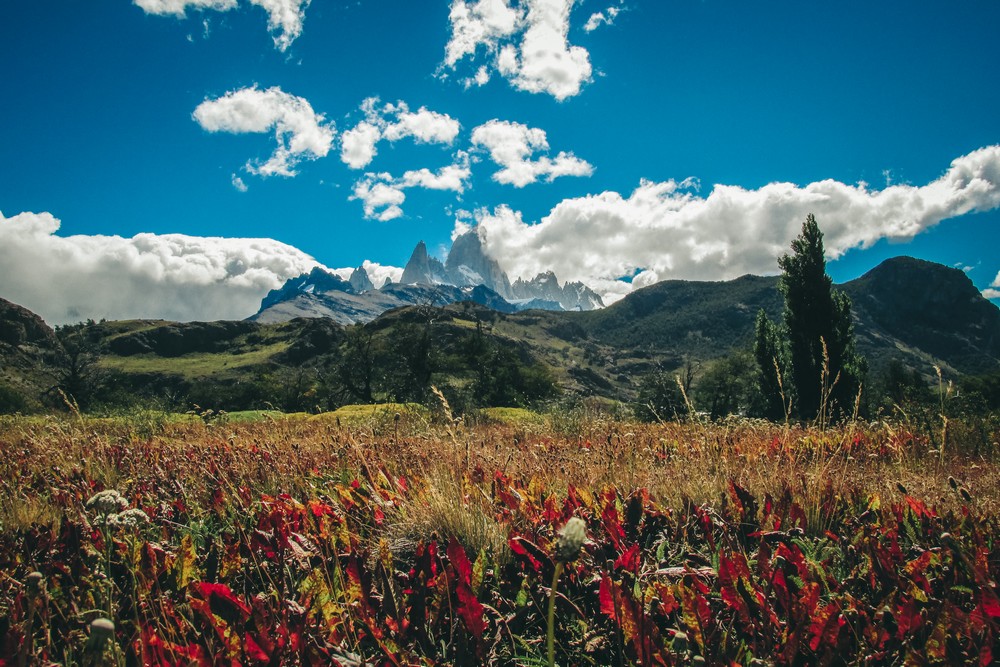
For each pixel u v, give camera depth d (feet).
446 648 5.79
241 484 13.29
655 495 10.12
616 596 5.42
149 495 11.78
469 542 8.24
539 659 5.67
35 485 13.91
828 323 70.03
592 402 34.01
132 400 39.70
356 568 6.28
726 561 6.01
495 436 24.58
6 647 4.98
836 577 7.16
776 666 4.99
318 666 4.96
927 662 4.74
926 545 7.66
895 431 18.25
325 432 23.00
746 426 21.07
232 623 5.65
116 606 6.16
